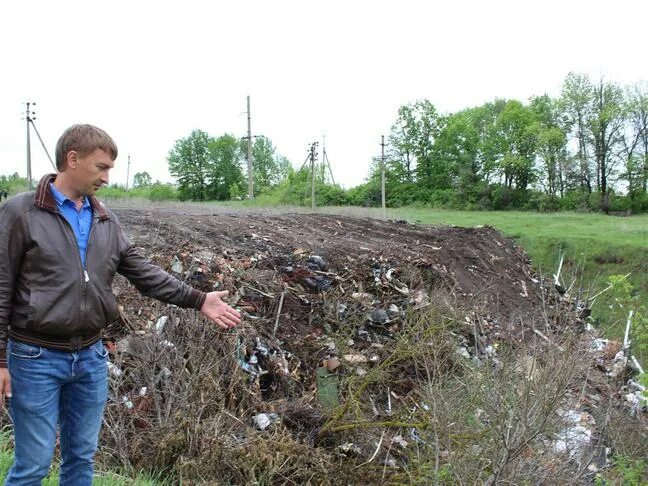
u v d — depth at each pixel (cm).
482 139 5609
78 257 249
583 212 4494
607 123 4803
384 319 737
